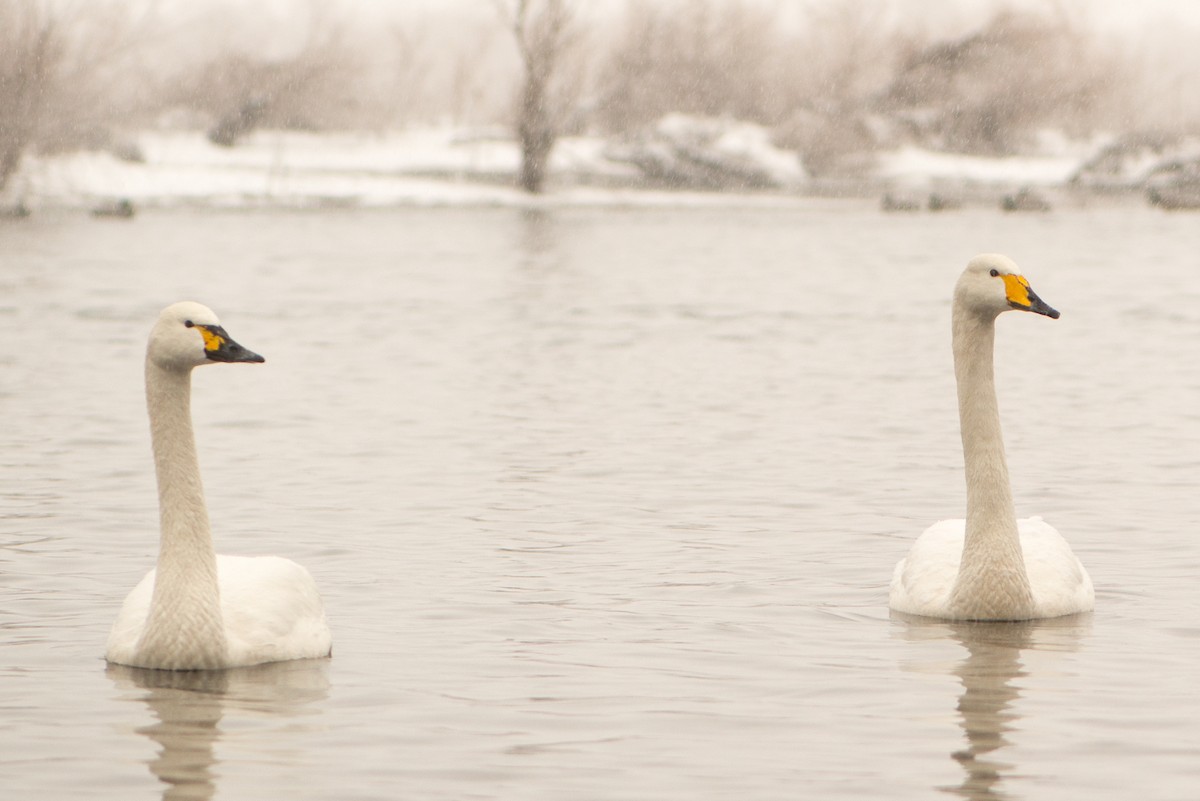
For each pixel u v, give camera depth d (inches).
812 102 3289.9
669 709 333.1
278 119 3169.3
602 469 615.8
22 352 962.1
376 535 505.0
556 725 323.3
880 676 356.2
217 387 832.3
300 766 300.0
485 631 394.3
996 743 311.9
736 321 1134.4
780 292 1346.0
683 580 446.6
